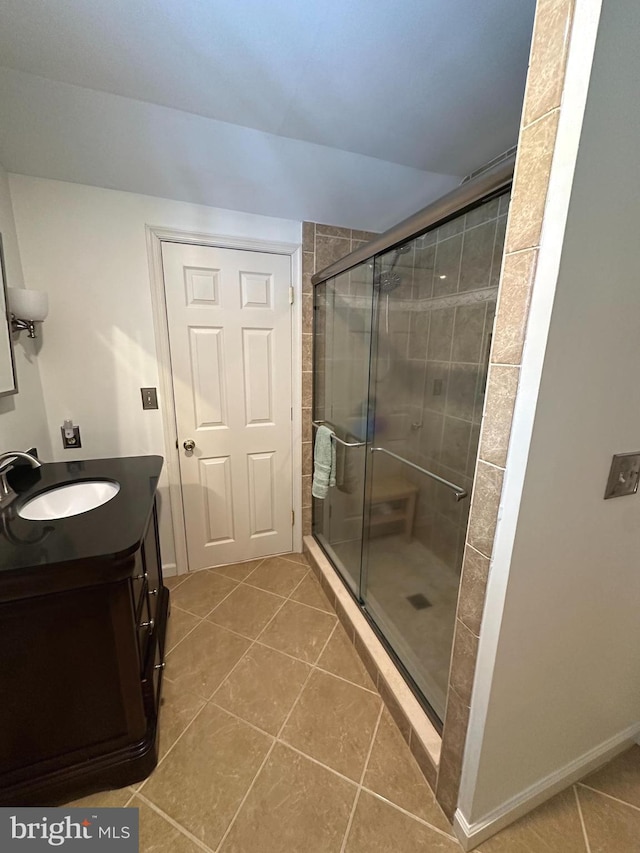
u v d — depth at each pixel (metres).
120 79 1.15
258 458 2.17
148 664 1.21
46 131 1.31
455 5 0.90
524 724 0.92
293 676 1.47
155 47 1.03
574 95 0.54
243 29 0.97
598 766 1.13
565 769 1.06
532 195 0.63
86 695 0.99
